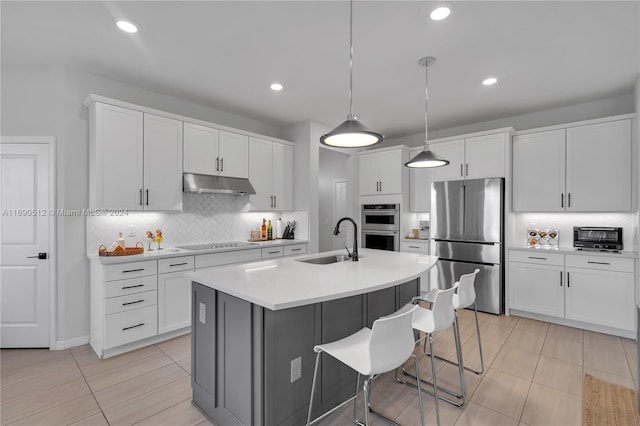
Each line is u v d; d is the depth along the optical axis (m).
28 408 2.13
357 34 2.50
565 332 3.47
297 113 4.39
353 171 5.48
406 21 2.33
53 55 2.82
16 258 2.99
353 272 2.27
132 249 3.10
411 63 2.96
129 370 2.63
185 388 2.38
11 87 2.97
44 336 3.01
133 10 2.21
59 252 3.01
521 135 4.10
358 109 4.21
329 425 1.97
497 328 3.58
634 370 2.63
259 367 1.72
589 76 3.21
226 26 2.40
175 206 3.47
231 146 4.04
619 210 3.47
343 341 1.76
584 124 3.67
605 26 2.37
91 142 3.06
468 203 4.27
